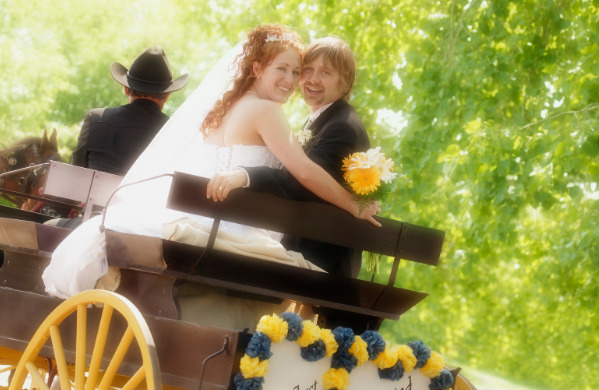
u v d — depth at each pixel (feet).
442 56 36.45
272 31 15.83
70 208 19.79
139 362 13.52
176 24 76.74
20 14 74.84
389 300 14.96
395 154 36.42
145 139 20.38
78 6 75.87
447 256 41.81
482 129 35.09
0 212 19.52
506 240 36.52
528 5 36.45
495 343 64.49
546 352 76.23
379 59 41.86
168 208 13.41
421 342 14.19
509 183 35.70
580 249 36.42
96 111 20.44
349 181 14.47
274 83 15.64
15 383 14.60
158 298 13.85
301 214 14.15
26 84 72.69
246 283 14.11
